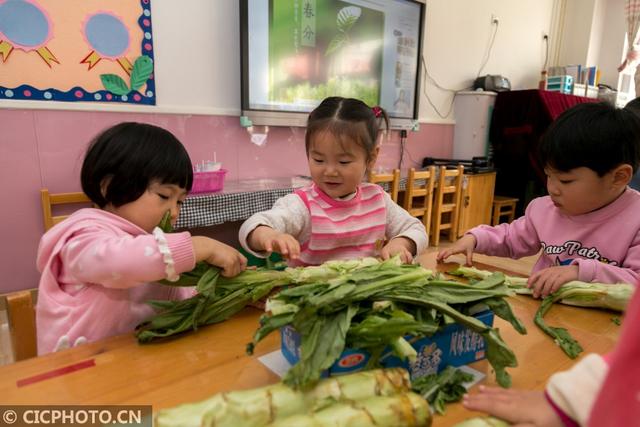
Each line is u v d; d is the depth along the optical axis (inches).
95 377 20.8
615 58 189.5
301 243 44.0
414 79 130.6
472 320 20.4
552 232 42.8
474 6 147.9
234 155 98.7
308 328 18.8
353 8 110.0
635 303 11.8
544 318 29.7
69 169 77.7
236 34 93.7
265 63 95.9
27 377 20.7
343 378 17.5
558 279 32.5
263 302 29.9
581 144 34.6
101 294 28.9
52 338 29.0
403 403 16.4
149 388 20.0
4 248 73.9
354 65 114.1
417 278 22.7
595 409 12.2
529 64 178.4
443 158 152.9
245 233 35.4
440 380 20.2
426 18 133.6
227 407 15.8
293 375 17.2
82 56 75.8
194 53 88.8
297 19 99.3
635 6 171.9
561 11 184.5
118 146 29.9
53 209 76.6
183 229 87.0
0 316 72.4
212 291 25.5
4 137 71.3
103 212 30.6
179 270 25.8
